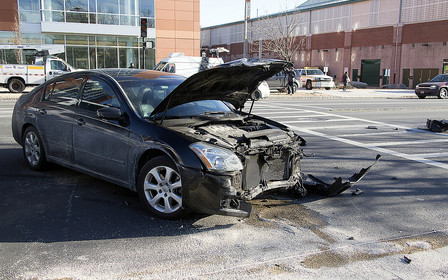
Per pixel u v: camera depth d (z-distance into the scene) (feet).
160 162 13.76
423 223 14.46
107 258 11.25
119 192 16.88
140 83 16.78
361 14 148.87
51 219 13.93
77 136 16.88
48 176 19.01
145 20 60.90
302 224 14.10
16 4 95.91
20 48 78.69
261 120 18.31
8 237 12.46
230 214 12.74
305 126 38.78
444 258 11.68
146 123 14.56
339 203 16.51
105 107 15.84
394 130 36.91
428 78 132.46
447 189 18.71
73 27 99.81
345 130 36.58
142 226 13.52
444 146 29.35
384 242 12.72
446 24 126.11
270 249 12.03
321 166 22.86
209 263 11.07
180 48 114.83
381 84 144.87
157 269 10.69
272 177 15.21
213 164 12.75
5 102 59.31
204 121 15.24
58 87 18.89
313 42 166.50
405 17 136.46
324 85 111.55
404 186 19.13
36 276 10.21
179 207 13.52
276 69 16.12
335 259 11.47
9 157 22.63
